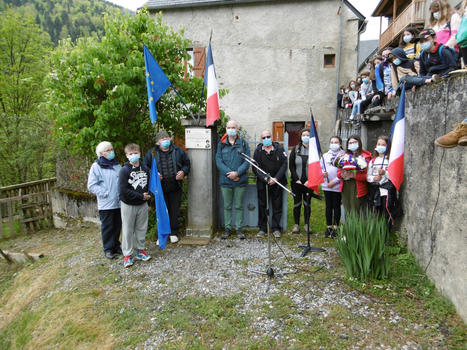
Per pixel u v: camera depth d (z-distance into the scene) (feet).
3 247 21.31
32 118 34.78
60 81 16.53
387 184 12.51
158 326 9.24
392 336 7.98
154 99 13.82
